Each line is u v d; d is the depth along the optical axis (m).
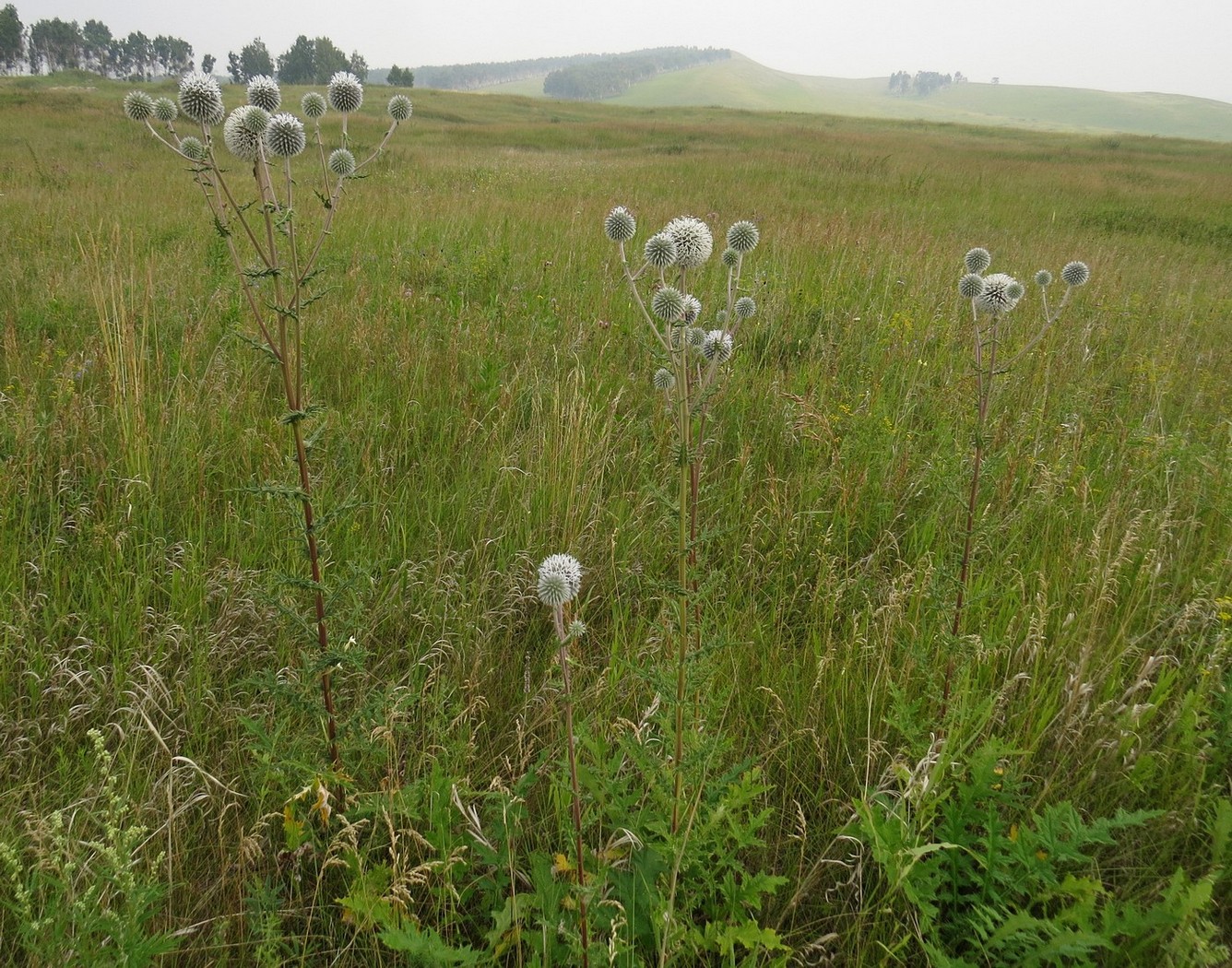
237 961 2.14
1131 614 3.15
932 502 4.21
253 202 2.31
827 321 6.90
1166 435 5.02
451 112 53.81
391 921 2.02
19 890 1.93
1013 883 2.21
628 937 2.11
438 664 3.02
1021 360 6.32
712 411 4.94
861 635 3.10
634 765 2.62
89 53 162.12
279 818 2.45
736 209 14.12
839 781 2.70
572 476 4.03
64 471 3.80
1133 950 2.04
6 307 6.21
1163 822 2.44
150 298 5.92
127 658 2.95
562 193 15.46
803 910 2.32
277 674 2.82
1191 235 15.69
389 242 9.29
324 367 5.46
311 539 2.49
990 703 2.55
